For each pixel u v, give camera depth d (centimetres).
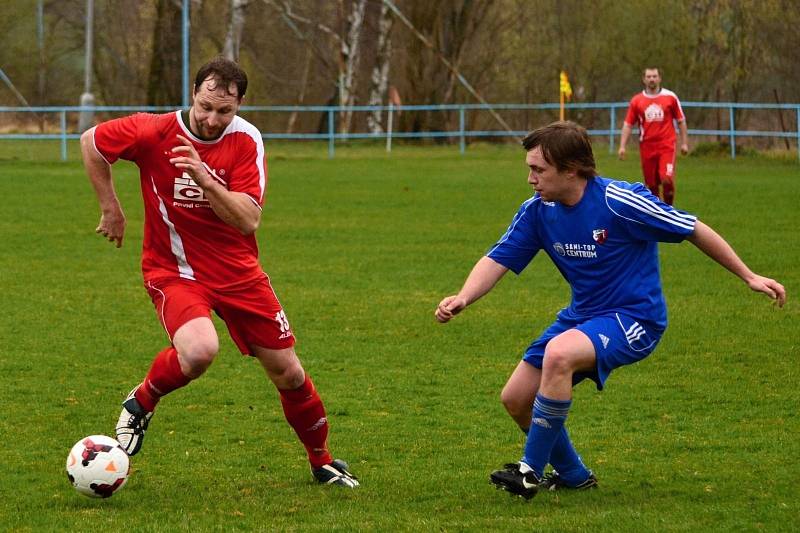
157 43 10550
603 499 1523
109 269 3691
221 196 1473
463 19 10944
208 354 1499
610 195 1459
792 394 2161
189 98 9250
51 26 13625
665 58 10488
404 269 3706
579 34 11719
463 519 1428
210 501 1525
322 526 1398
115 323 2859
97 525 1408
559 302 3167
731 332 2734
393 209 5356
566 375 1427
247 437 1888
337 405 2100
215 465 1720
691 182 6500
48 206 5422
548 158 1445
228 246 1567
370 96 11456
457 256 3966
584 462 1723
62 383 2253
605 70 11519
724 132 8119
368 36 12744
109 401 2122
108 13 13862
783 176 6912
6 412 2033
